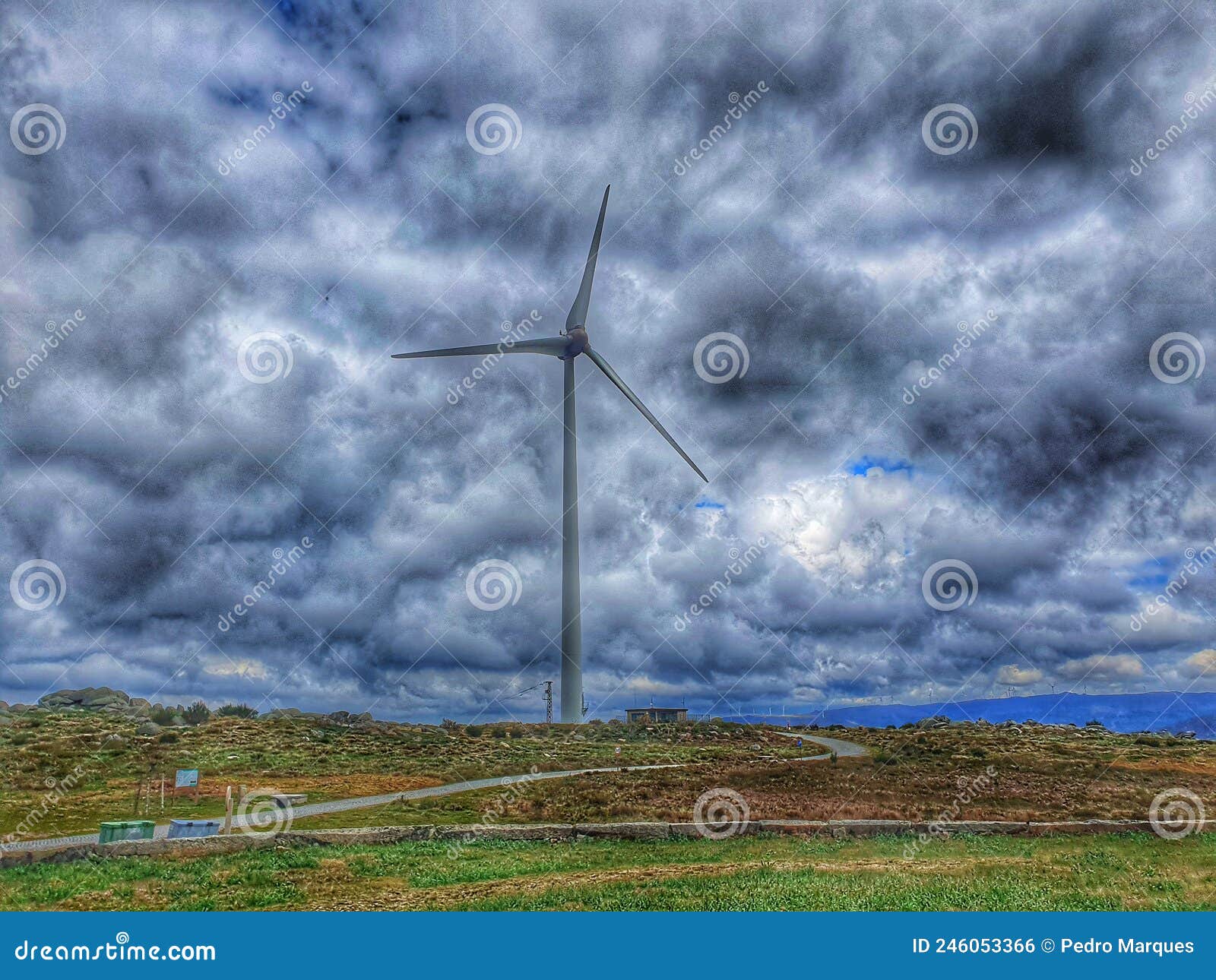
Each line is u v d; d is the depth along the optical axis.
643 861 33.31
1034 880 30.83
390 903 27.06
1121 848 37.22
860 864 33.03
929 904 27.94
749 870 31.58
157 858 30.81
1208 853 36.59
